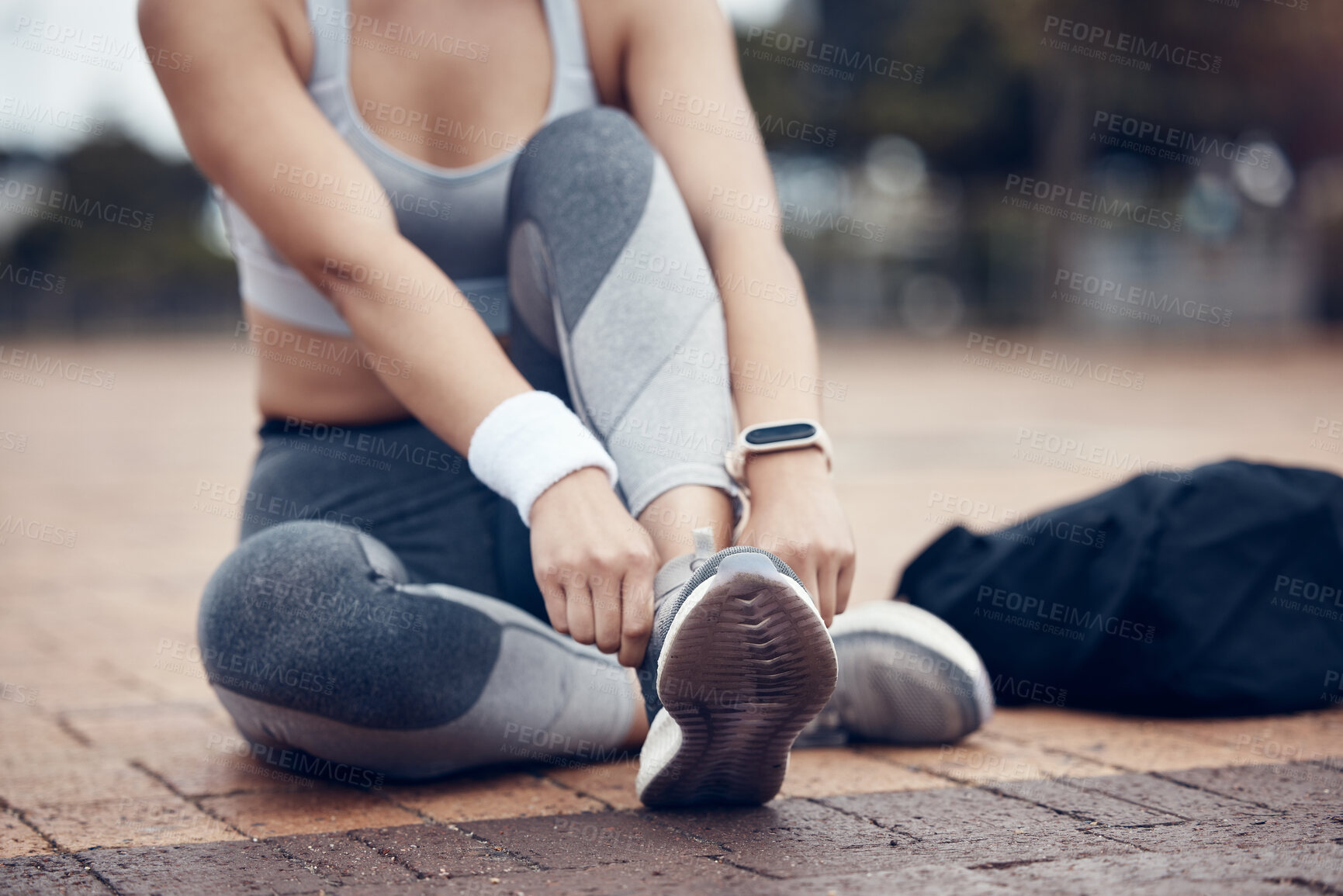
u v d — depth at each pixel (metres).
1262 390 10.34
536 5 1.69
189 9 1.45
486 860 1.23
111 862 1.25
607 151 1.42
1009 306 24.66
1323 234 21.70
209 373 16.59
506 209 1.57
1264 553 1.90
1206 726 1.85
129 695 2.18
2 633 2.76
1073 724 1.89
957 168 24.33
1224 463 2.02
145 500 5.34
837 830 1.31
